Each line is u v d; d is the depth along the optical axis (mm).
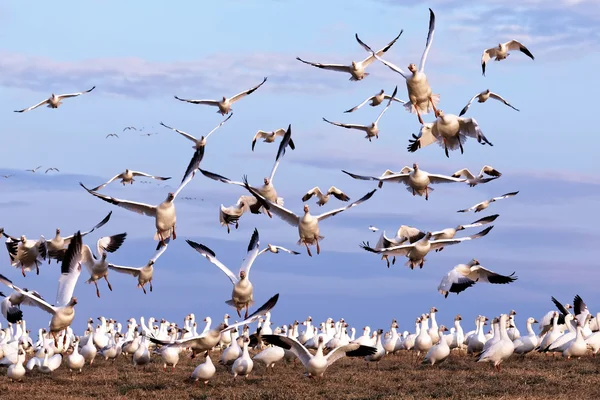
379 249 24047
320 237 24297
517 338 31297
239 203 25438
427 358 28453
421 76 22812
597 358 29484
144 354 30109
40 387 25016
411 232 25016
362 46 24656
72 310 21281
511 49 25766
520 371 25734
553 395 21078
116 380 26422
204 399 22422
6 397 22938
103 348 33500
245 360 25750
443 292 22234
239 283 23500
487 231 24438
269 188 25109
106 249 23422
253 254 24266
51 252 25016
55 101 29234
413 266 24672
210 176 24469
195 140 27438
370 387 23562
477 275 22438
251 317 22609
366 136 28578
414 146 23016
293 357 30344
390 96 29062
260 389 23500
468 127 22703
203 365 24688
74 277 21406
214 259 24172
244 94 29594
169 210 24031
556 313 32250
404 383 23906
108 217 23672
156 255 24281
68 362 28000
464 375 25234
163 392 23688
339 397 21781
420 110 23391
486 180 23969
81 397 22984
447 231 24703
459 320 33594
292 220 24438
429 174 24062
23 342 33156
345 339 32625
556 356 30734
